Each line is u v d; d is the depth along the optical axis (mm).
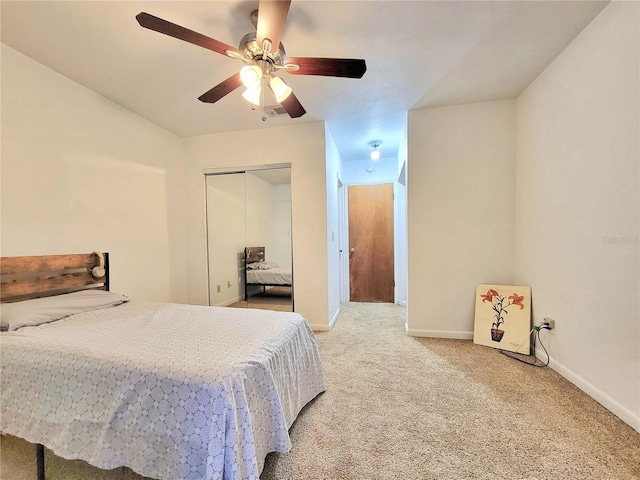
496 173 2689
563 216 1978
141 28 1650
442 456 1293
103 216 2432
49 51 1837
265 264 3395
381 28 1683
